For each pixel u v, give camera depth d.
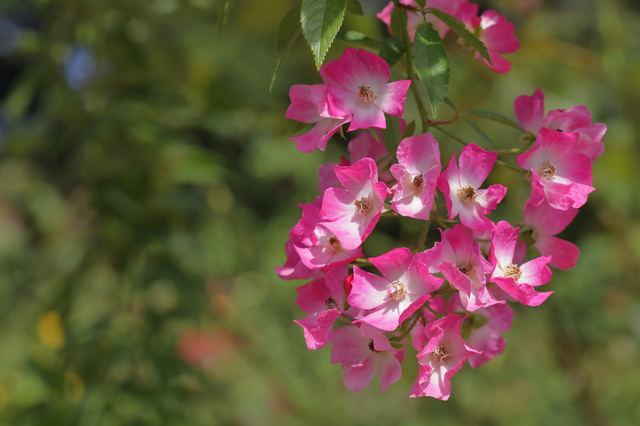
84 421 1.42
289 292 2.98
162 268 1.55
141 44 1.58
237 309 2.59
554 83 2.30
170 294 1.62
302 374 2.67
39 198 1.88
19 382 1.60
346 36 1.02
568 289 2.42
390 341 0.94
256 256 3.14
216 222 2.81
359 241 0.94
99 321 1.53
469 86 2.18
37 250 1.89
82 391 1.49
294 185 3.92
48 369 1.50
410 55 0.97
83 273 1.51
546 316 2.38
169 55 1.66
